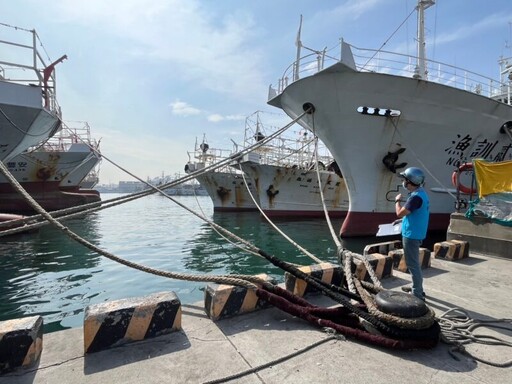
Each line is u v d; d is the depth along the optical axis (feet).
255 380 7.32
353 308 9.82
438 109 32.63
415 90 31.17
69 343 8.84
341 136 35.09
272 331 9.66
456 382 7.34
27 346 7.68
